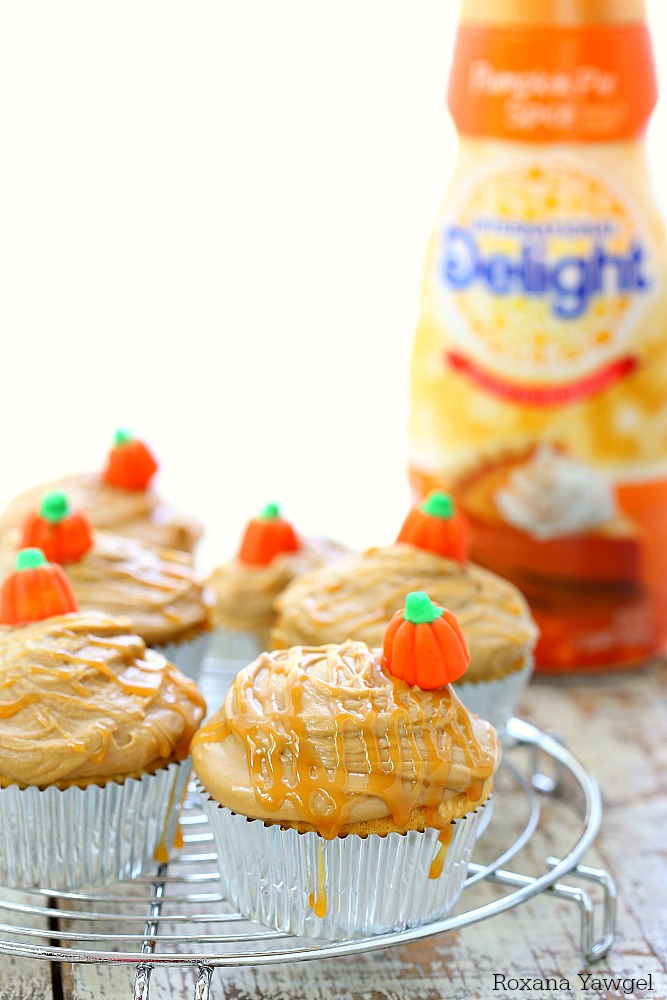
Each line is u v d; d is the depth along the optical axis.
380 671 0.61
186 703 0.64
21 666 0.62
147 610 0.70
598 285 0.76
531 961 0.63
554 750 0.69
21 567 0.64
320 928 0.61
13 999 0.61
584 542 0.78
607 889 0.63
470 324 0.77
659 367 0.77
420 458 0.80
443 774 0.60
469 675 0.69
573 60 0.74
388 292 1.15
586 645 0.79
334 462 1.13
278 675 0.62
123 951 0.62
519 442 0.77
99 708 0.62
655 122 0.97
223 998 0.61
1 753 0.61
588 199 0.75
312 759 0.60
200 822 0.66
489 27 0.74
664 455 0.78
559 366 0.76
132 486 0.79
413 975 0.62
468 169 0.76
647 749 0.74
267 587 0.76
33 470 1.08
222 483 1.09
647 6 0.75
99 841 0.63
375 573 0.70
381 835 0.60
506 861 0.63
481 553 0.79
